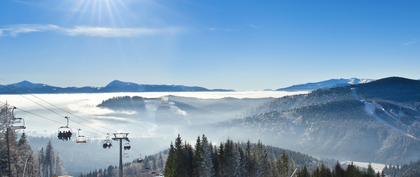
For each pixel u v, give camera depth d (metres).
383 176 126.19
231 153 110.88
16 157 85.44
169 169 102.81
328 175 110.69
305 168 116.62
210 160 102.81
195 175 101.75
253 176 120.38
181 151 104.31
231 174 109.50
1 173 79.69
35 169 111.50
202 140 104.44
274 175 125.94
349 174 108.94
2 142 81.12
